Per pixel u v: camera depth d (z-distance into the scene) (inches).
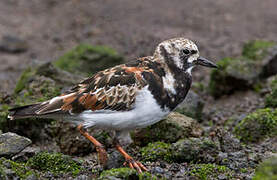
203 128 515.5
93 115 367.6
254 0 1142.3
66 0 1186.0
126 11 1085.1
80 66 700.0
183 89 378.0
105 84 366.9
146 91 358.0
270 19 1003.9
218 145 420.2
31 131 486.9
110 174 329.1
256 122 475.8
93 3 1154.7
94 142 367.2
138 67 374.3
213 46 866.8
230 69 634.8
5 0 1186.0
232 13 1056.2
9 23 1035.9
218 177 360.2
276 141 459.5
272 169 287.6
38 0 1195.3
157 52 382.0
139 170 366.0
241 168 388.2
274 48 661.9
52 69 569.3
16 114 374.3
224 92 645.9
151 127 454.9
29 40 954.1
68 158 389.1
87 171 378.9
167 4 1131.9
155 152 412.2
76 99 367.9
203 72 766.5
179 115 468.8
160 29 962.1
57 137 466.6
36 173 367.9
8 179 336.5
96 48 719.1
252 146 457.4
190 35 925.8
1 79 733.9
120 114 361.7
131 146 458.6
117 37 929.5
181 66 381.1
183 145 400.8
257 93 624.7
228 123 540.1
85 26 1012.5
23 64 829.8
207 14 1054.4
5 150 380.8
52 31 1000.9
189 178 356.5
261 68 644.1
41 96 529.3
